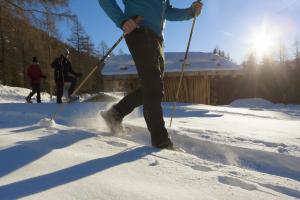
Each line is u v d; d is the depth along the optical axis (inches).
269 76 1444.4
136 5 129.7
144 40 126.0
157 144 123.3
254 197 70.8
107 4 127.8
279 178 86.8
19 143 103.6
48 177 75.8
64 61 328.8
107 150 106.0
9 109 213.8
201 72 486.9
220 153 130.0
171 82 488.4
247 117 281.9
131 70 492.1
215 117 266.7
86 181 73.8
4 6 749.3
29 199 62.6
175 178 80.7
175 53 582.9
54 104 253.6
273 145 132.0
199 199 67.4
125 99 145.6
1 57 1035.9
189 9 148.0
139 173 83.2
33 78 444.1
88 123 169.6
